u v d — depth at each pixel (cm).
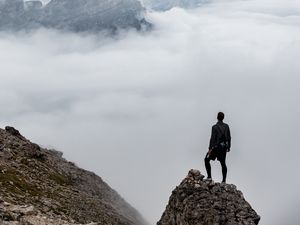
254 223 2442
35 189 6669
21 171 7550
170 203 2736
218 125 2444
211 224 2430
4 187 5731
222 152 2448
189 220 2505
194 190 2583
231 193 2527
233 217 2442
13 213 2755
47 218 2978
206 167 2553
